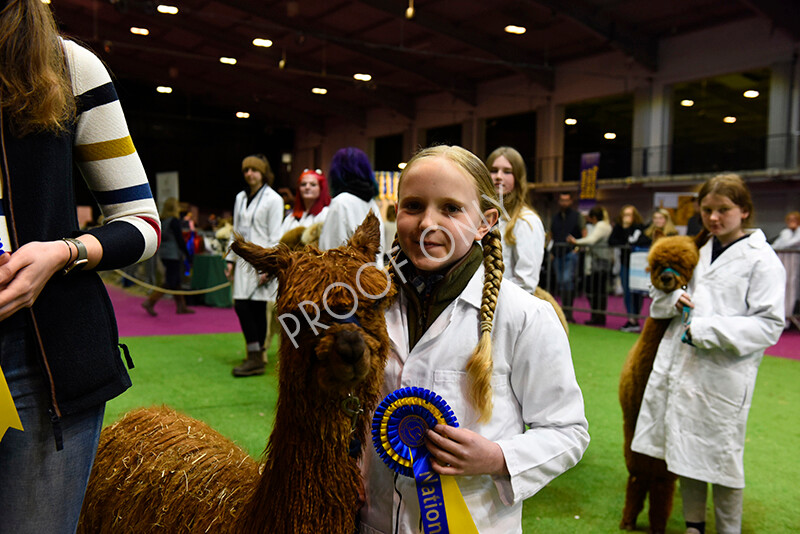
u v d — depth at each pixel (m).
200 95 30.12
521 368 1.53
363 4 18.28
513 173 3.31
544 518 3.21
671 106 18.80
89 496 2.03
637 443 3.02
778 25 15.26
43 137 1.22
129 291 13.96
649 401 3.02
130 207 1.40
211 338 8.16
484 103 24.09
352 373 1.22
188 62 25.50
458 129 26.23
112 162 1.37
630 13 17.16
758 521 3.24
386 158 30.19
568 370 1.54
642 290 8.98
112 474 2.00
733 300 2.91
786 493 3.60
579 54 20.56
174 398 5.07
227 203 32.72
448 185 1.45
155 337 8.18
